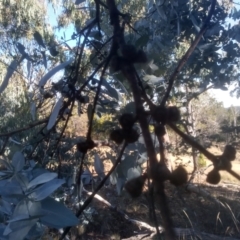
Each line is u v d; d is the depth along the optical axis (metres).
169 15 3.04
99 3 1.96
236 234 6.01
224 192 7.31
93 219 6.95
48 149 2.72
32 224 1.40
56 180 1.47
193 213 6.00
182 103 3.76
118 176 2.11
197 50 3.15
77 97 1.97
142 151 2.10
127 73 1.21
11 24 8.83
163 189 0.87
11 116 6.36
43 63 2.11
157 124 1.05
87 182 2.74
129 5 3.70
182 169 0.92
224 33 3.23
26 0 9.05
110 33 2.64
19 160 1.58
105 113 2.35
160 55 2.61
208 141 4.59
